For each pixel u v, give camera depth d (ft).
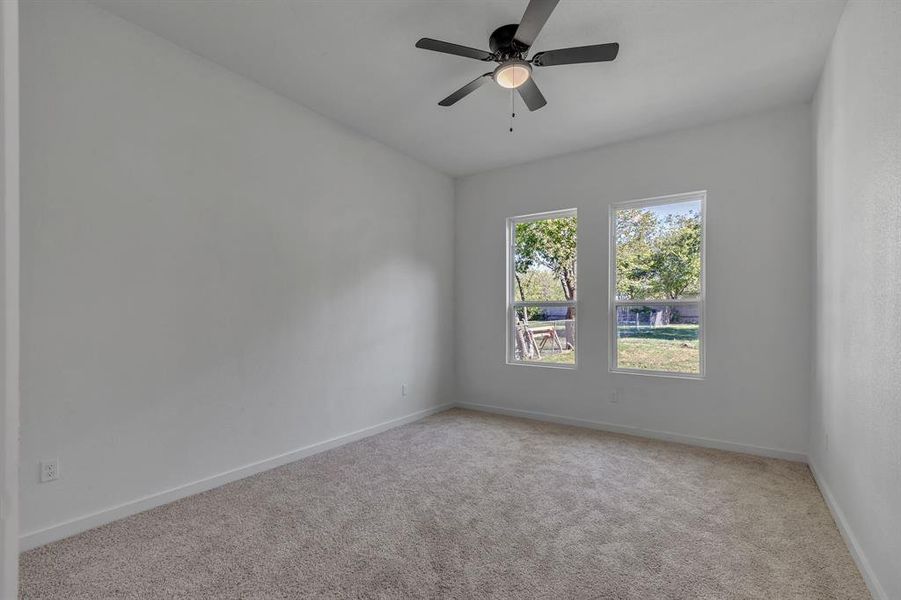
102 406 8.02
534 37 7.47
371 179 13.80
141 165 8.60
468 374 17.04
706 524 8.01
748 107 11.51
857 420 6.95
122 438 8.26
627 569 6.68
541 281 15.76
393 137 13.66
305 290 11.73
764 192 11.71
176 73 9.16
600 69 9.80
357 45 9.16
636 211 13.83
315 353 11.93
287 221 11.32
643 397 13.35
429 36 8.84
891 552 5.56
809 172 11.15
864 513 6.54
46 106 7.42
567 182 14.85
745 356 11.93
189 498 9.09
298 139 11.62
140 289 8.55
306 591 6.20
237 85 10.26
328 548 7.25
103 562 6.83
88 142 7.89
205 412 9.53
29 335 7.22
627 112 11.80
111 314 8.15
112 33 8.23
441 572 6.62
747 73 9.93
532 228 15.99
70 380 7.64
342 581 6.41
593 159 14.35
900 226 5.34
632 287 13.87
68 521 7.57
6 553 1.09
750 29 8.43
